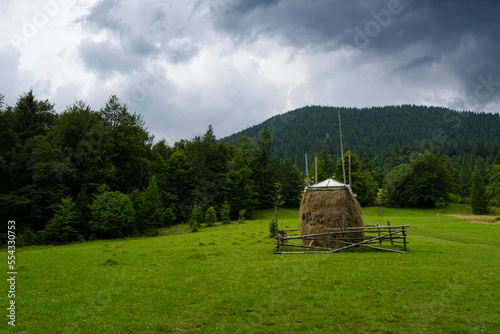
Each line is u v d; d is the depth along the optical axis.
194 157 85.50
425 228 38.47
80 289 13.62
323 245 22.72
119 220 47.19
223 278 14.83
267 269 16.27
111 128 65.00
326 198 23.45
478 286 12.51
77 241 45.31
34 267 18.88
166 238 40.38
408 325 9.12
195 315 10.32
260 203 94.81
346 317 9.76
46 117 63.47
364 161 137.50
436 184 95.69
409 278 13.73
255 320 9.77
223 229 49.72
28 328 9.42
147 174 68.31
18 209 49.97
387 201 101.81
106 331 9.19
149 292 12.89
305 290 12.46
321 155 125.75
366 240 21.02
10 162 52.25
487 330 8.67
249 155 105.19
